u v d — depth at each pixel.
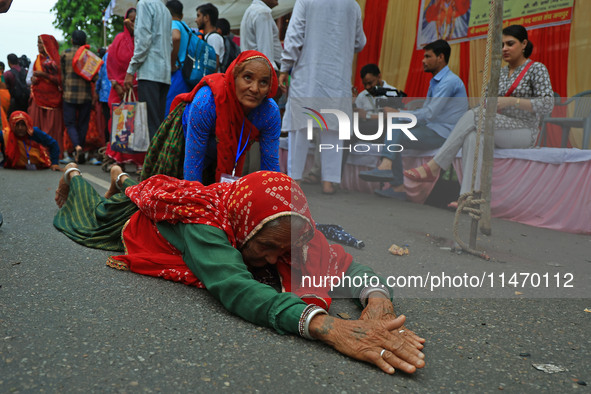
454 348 1.55
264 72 2.52
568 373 1.41
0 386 1.17
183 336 1.52
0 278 1.92
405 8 5.32
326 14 3.56
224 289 1.69
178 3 5.05
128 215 2.45
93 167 6.38
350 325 1.48
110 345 1.42
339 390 1.27
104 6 20.81
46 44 7.03
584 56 3.83
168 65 4.77
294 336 1.58
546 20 4.09
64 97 6.78
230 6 8.12
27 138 5.86
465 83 4.71
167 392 1.20
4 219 3.00
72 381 1.22
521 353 1.53
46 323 1.54
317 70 3.62
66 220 2.76
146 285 1.96
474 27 4.53
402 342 1.42
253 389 1.24
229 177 2.54
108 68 5.61
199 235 1.86
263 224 1.78
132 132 4.81
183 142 2.83
